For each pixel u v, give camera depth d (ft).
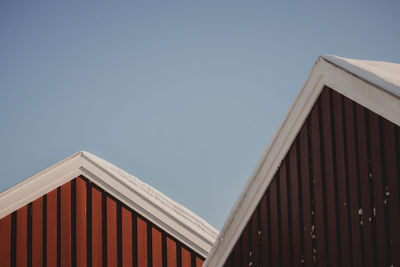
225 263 21.21
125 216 25.94
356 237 15.99
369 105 15.61
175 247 26.09
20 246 24.80
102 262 25.25
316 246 17.66
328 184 17.35
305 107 18.62
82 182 25.96
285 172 19.33
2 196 24.84
